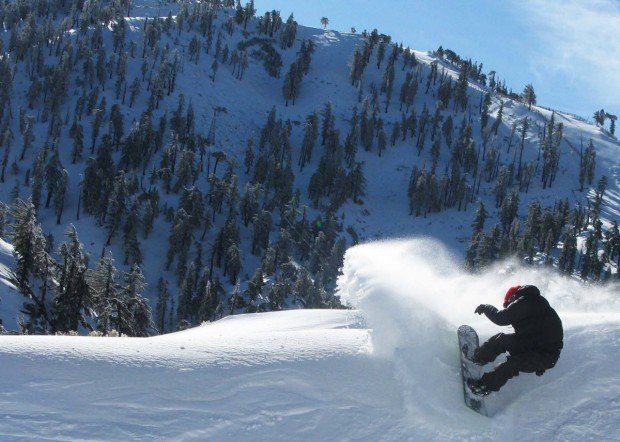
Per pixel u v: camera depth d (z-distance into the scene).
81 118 124.44
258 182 109.88
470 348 6.12
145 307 38.91
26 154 111.88
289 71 165.50
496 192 124.62
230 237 81.25
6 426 5.06
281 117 151.25
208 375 6.09
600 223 91.38
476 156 139.00
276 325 10.71
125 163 105.88
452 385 5.94
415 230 114.06
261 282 61.69
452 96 167.38
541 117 169.12
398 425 5.46
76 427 5.15
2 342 6.61
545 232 88.44
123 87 139.62
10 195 96.69
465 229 113.94
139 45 161.25
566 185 137.12
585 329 6.90
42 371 5.91
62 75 128.00
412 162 142.12
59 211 89.00
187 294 66.00
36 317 37.59
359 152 142.50
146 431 5.20
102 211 86.00
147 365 6.23
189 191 91.38
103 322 33.34
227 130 138.38
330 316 10.82
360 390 5.93
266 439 5.23
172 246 77.69
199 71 155.88
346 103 162.88
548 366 5.81
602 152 153.88
